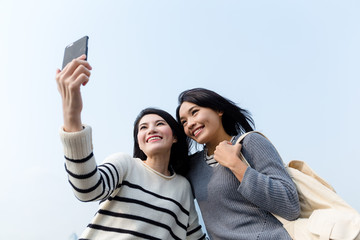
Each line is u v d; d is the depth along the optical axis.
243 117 2.17
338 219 1.51
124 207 1.70
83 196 1.41
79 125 1.37
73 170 1.37
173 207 1.85
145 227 1.69
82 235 1.67
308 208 1.69
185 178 2.11
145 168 1.94
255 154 1.78
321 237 1.49
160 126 2.03
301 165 1.87
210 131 1.99
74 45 1.50
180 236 1.88
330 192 1.66
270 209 1.61
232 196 1.76
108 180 1.56
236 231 1.70
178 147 2.16
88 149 1.38
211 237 1.85
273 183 1.60
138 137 2.04
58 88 1.36
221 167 1.87
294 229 1.59
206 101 2.03
